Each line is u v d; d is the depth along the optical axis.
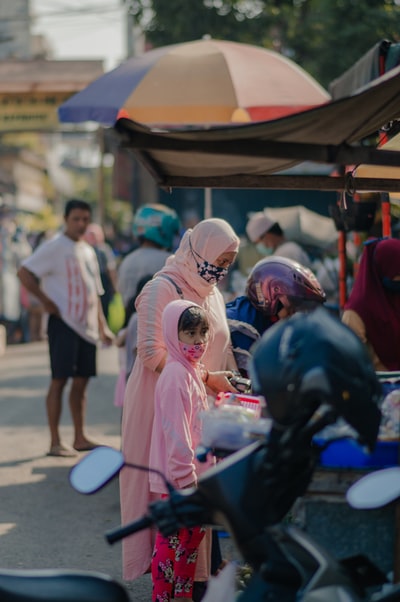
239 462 3.97
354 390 3.63
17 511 9.34
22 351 23.62
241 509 3.88
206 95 11.77
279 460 3.81
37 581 3.93
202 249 6.62
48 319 11.48
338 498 4.62
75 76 29.11
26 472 10.79
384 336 7.19
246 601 3.86
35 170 51.56
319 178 6.46
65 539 8.49
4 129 29.17
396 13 22.52
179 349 6.14
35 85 28.92
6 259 24.94
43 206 54.41
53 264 11.35
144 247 10.28
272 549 3.86
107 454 4.07
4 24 46.84
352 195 6.56
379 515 4.63
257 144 4.78
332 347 3.66
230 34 24.91
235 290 16.53
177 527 3.96
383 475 3.77
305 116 4.70
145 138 4.57
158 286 6.66
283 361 3.69
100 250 15.00
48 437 12.59
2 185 43.06
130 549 6.62
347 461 4.59
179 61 12.01
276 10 24.66
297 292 6.96
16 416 14.16
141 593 7.19
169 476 6.10
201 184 6.37
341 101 4.73
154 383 6.70
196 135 4.59
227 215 25.09
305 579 3.74
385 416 4.64
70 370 11.41
